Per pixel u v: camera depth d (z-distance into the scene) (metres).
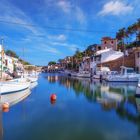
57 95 31.94
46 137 13.41
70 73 108.06
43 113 19.45
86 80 68.12
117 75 54.84
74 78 82.12
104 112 20.03
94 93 34.31
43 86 48.06
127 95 31.56
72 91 37.44
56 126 15.59
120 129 15.00
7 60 72.25
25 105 23.27
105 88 41.88
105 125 15.88
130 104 23.91
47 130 14.70
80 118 17.83
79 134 14.00
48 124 16.08
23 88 33.09
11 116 18.23
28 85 36.38
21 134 13.93
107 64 77.69
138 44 82.81
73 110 20.86
